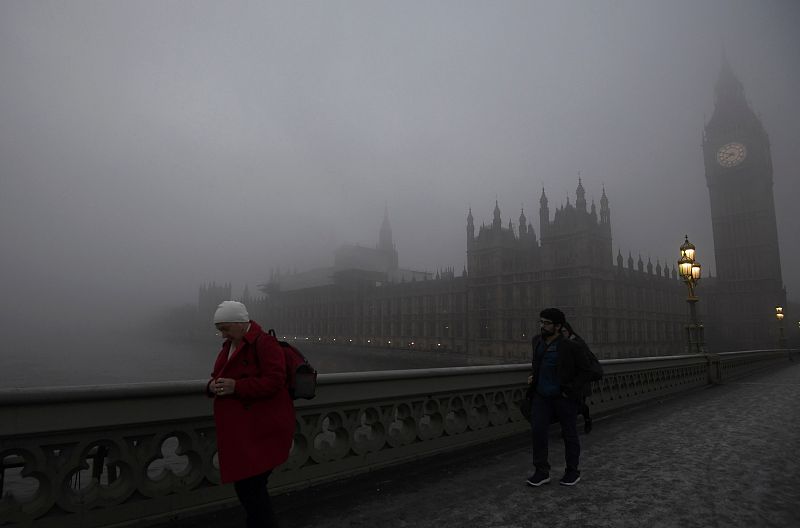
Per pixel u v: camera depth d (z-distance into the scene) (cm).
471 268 9575
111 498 340
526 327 8525
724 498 450
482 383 680
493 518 398
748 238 11719
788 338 11531
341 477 488
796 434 757
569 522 390
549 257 8312
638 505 431
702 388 1563
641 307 9056
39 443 310
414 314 10869
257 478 292
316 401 464
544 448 492
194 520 377
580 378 485
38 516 307
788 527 383
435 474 523
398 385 554
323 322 14012
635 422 876
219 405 296
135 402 352
